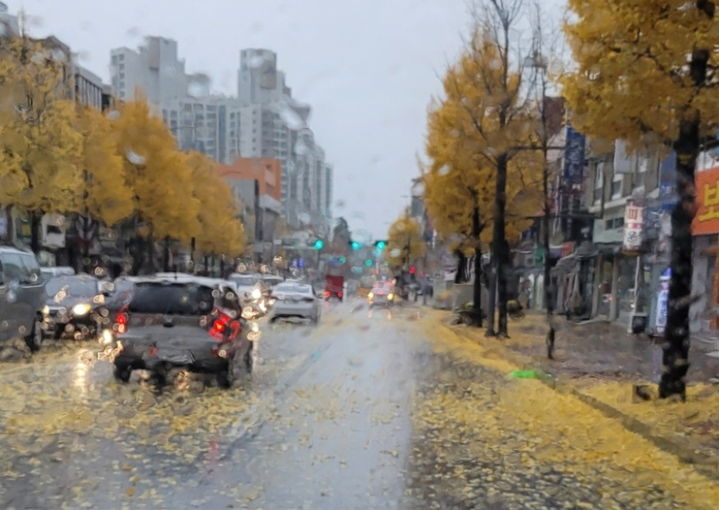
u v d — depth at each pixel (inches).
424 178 1183.6
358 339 814.5
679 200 374.9
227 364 423.8
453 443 309.3
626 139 395.5
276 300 1064.2
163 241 1908.2
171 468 257.3
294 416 354.9
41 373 464.8
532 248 1598.2
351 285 3107.8
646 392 387.5
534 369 526.6
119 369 428.5
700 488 249.8
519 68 774.5
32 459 263.7
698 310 741.3
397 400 409.1
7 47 951.0
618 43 360.2
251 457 275.9
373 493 237.5
